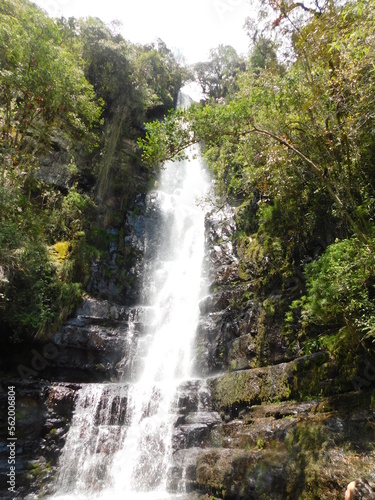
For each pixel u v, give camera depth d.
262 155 8.73
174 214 18.31
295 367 7.39
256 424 7.11
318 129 6.98
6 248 9.82
